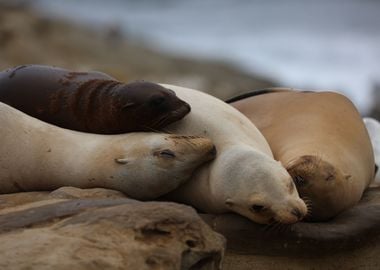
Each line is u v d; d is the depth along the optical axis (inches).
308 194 729.6
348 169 767.7
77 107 786.2
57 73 818.8
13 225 614.2
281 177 695.1
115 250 589.0
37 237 594.6
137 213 619.5
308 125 819.4
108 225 607.8
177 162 708.0
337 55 4938.5
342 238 727.7
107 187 727.1
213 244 622.5
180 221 618.2
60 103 795.4
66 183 737.6
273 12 7736.2
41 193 719.1
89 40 4542.3
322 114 838.5
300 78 4466.0
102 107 770.8
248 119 810.2
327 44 5433.1
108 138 750.5
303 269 732.0
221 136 745.0
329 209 741.9
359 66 4584.2
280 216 682.8
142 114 749.9
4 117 752.3
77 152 740.7
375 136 1096.8
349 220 752.3
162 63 4355.3
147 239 606.5
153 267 590.6
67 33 4559.5
